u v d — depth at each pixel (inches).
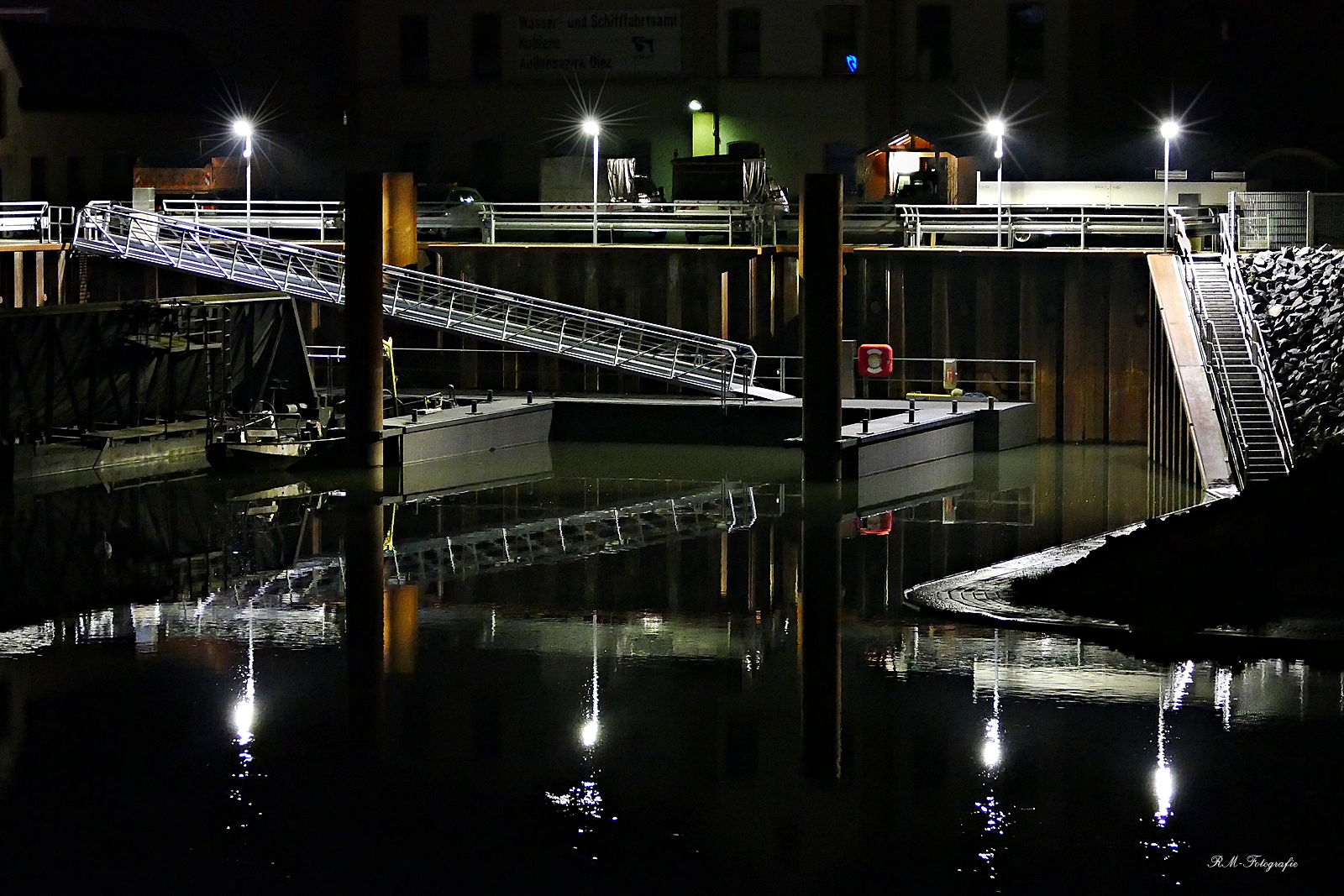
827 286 1504.7
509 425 1781.5
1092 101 2514.8
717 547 1266.0
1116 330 1860.2
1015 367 1895.9
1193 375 1615.4
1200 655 917.8
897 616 1035.3
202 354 1699.1
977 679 883.4
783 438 1792.6
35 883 641.6
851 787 730.8
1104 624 975.6
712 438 1812.3
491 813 705.0
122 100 2955.2
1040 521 1362.0
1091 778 735.7
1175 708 824.9
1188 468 1567.4
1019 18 2501.2
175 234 2159.2
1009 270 1889.8
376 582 1145.4
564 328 1915.6
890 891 633.6
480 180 2664.9
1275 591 976.3
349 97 2687.0
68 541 1280.8
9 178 2802.7
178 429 1643.7
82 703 855.7
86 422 1635.1
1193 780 730.2
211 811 707.4
